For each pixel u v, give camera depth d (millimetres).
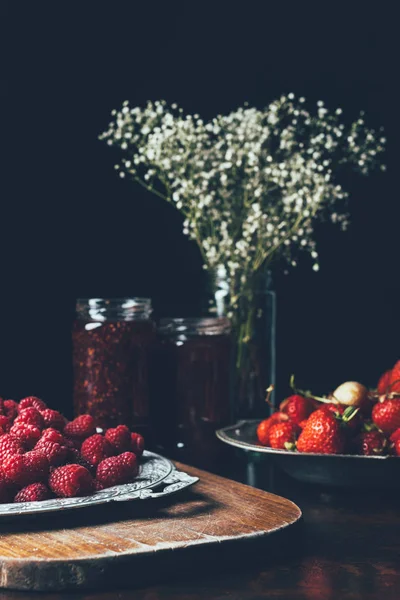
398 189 3842
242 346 2395
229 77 3580
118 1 3410
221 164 2363
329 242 3787
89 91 3379
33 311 3318
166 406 2273
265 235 2406
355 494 1902
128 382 2227
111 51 3404
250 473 2123
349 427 1887
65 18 3346
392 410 1927
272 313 2434
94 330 2213
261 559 1442
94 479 1605
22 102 3285
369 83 3797
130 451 1767
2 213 3260
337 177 3762
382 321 3861
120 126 2473
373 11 3777
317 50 3719
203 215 2492
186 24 3516
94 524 1500
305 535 1595
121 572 1322
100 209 3400
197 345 2256
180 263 3521
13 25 3271
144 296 3469
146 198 3465
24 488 1513
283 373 3777
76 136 3363
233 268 2393
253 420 2250
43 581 1304
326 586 1328
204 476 1882
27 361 3316
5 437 1565
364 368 3855
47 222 3326
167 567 1354
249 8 3605
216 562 1398
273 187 2449
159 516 1551
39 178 3312
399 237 3850
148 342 2268
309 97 3715
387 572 1392
